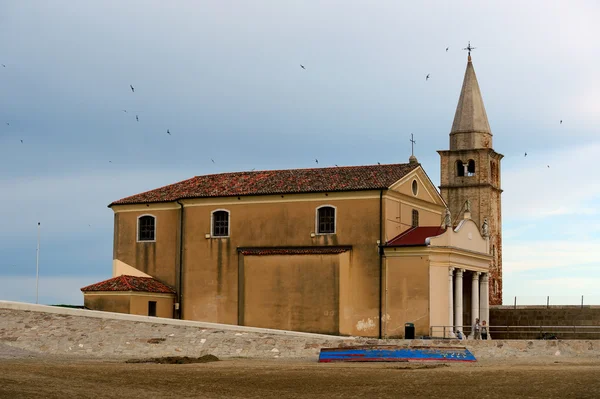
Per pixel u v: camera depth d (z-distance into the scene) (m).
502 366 50.72
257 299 76.62
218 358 55.91
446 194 109.81
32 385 40.12
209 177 84.88
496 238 110.06
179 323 62.72
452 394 41.19
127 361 52.97
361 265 74.44
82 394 39.00
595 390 41.41
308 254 75.19
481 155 108.75
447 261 73.12
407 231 77.00
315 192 76.12
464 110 110.81
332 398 40.38
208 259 79.31
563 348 57.62
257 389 42.31
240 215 78.75
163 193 83.50
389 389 42.41
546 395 40.69
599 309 83.38
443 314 72.56
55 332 58.66
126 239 83.12
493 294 108.31
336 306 73.69
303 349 57.97
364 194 75.00
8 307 61.06
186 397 39.91
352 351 54.91
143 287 77.00
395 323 72.88
